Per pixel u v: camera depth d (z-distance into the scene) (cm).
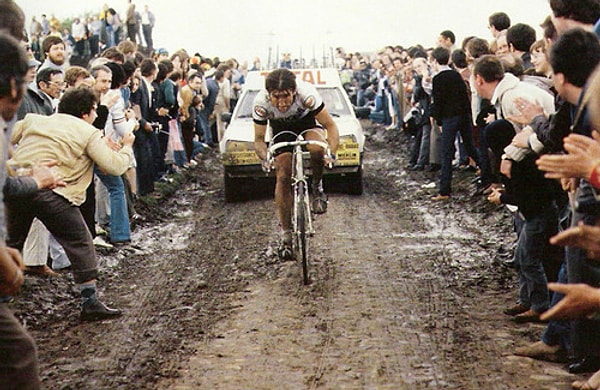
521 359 668
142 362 692
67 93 828
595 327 598
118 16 3869
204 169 2030
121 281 988
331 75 1669
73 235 812
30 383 451
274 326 779
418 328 758
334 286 917
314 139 986
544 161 430
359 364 668
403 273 965
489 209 1323
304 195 959
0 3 607
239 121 1575
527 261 757
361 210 1402
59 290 919
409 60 2192
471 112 1498
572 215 575
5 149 423
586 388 591
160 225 1345
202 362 687
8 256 429
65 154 791
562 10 708
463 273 958
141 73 1579
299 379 639
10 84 419
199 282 963
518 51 1188
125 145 831
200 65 2559
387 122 2939
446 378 632
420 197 1511
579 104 531
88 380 653
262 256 1083
